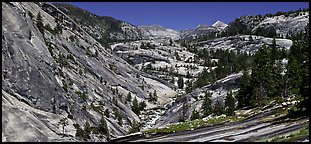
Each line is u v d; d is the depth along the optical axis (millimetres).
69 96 128750
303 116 42438
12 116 79625
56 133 91375
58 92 121688
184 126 46500
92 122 123375
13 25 131625
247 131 38812
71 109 120312
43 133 84125
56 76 136125
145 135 42281
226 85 164250
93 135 104000
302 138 29172
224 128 42656
